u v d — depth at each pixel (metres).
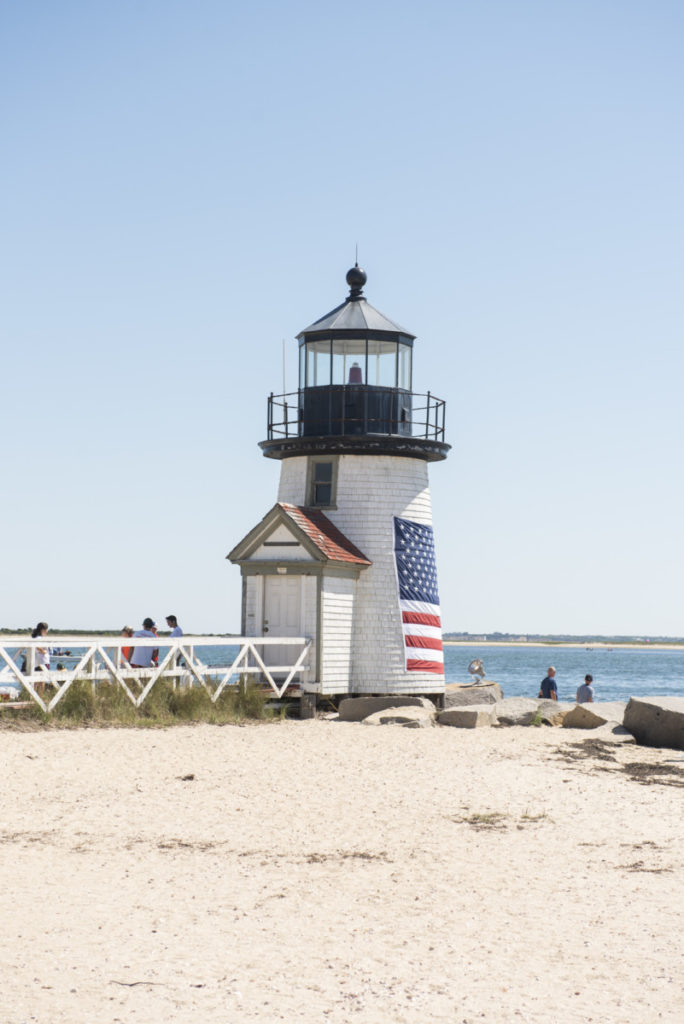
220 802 13.48
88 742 16.72
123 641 20.28
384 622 25.62
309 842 11.73
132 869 10.41
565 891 10.00
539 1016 6.89
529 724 22.72
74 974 7.42
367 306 27.16
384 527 25.92
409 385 26.92
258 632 24.78
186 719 20.30
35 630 21.38
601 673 90.56
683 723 20.36
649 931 8.75
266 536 24.86
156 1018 6.68
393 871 10.61
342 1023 6.71
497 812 13.50
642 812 13.75
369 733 19.98
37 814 12.49
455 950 8.22
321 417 26.25
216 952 8.02
